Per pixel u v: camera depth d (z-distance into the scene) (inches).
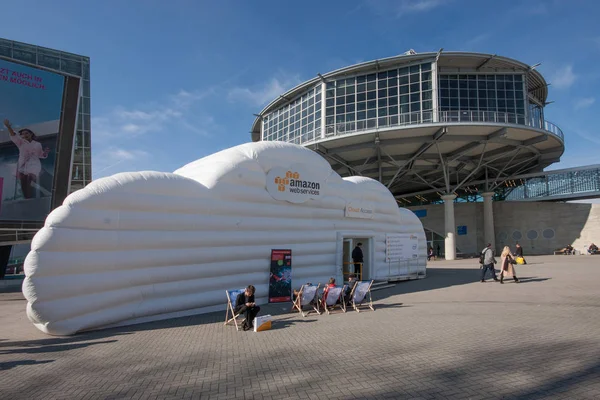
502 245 1657.2
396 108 1312.7
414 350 249.6
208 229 423.2
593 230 1469.0
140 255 370.9
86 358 255.9
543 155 1517.0
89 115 1667.1
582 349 238.5
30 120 879.7
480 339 271.3
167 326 355.3
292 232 506.3
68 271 329.1
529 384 184.4
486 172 1637.6
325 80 1435.8
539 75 1432.1
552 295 458.6
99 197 354.6
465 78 1344.7
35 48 1539.1
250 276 455.8
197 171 462.3
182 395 186.4
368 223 631.2
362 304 452.8
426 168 1610.5
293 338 297.6
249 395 183.5
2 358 260.5
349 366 221.6
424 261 740.0
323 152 1417.3
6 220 842.8
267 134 1825.8
